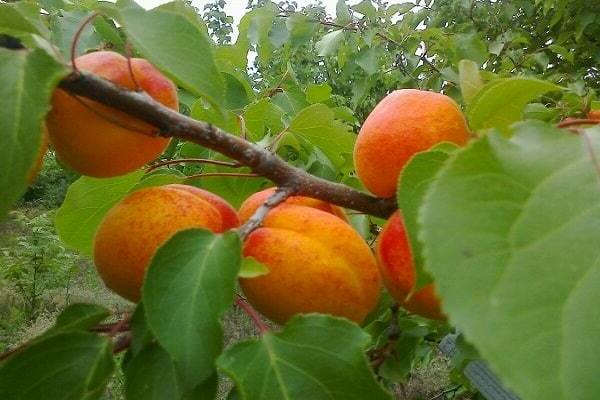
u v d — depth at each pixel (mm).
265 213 206
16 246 1840
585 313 93
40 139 144
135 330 179
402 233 211
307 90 549
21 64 148
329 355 163
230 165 239
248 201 235
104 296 1811
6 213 143
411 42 837
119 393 932
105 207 265
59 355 173
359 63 785
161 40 170
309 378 161
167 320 166
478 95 212
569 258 99
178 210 205
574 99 333
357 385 160
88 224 270
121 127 196
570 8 961
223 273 171
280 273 197
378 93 1091
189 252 176
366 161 225
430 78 773
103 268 210
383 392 158
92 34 302
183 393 172
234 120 345
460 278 97
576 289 95
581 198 108
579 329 91
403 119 218
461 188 108
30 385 169
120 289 212
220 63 455
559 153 116
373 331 364
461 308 94
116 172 212
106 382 170
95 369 172
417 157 167
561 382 86
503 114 207
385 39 831
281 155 425
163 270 172
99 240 211
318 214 212
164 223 202
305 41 744
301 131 335
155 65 166
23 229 2121
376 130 222
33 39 164
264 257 199
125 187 259
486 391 512
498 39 947
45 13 327
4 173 143
